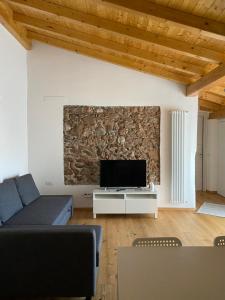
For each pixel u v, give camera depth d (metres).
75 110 5.80
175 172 5.70
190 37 3.80
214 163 7.91
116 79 5.78
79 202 5.85
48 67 5.78
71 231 2.44
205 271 1.37
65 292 2.49
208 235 4.27
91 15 3.93
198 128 8.10
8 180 4.22
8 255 2.42
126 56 5.49
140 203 5.28
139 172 5.53
